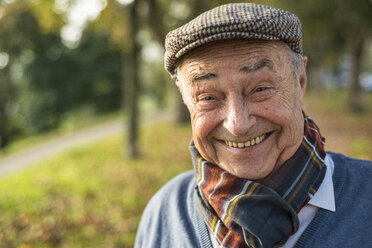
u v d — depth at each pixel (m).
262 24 0.85
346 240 0.97
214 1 8.83
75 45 20.02
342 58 23.28
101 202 5.18
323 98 21.67
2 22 8.73
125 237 4.02
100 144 10.27
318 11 12.37
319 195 1.04
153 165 7.21
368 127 10.46
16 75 21.09
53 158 9.24
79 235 4.13
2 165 10.32
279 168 1.04
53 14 7.07
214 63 0.92
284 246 1.03
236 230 1.02
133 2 7.28
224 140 1.03
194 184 1.40
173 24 9.91
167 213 1.39
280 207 0.98
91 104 22.09
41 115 20.23
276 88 0.95
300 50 1.00
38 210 4.98
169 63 1.05
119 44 8.65
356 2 10.82
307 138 1.10
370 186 1.06
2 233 4.30
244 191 1.01
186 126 11.91
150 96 24.67
